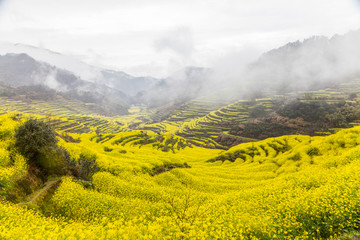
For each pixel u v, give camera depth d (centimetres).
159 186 2895
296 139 7144
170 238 985
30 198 1772
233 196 2047
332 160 2948
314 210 1159
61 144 3294
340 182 1522
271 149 6738
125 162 3694
